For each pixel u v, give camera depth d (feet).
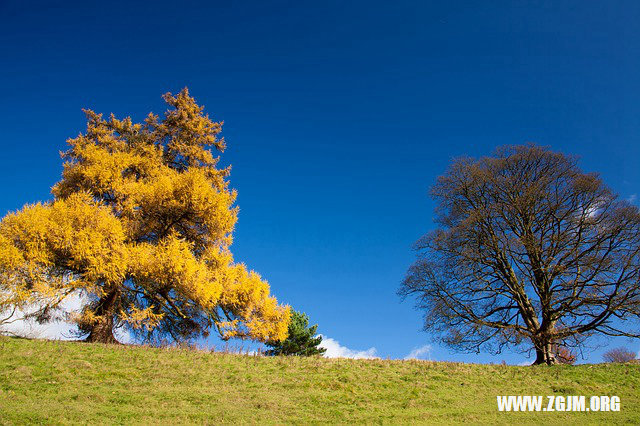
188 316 73.10
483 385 44.65
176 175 71.41
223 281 69.77
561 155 78.69
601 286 68.95
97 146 69.72
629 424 33.47
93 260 56.39
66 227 55.67
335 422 31.07
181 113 78.13
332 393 38.47
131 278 66.74
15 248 52.90
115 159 68.23
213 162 79.36
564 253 73.00
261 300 73.26
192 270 61.67
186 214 71.10
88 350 48.26
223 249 75.61
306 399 36.22
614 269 68.54
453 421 32.76
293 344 106.01
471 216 77.15
